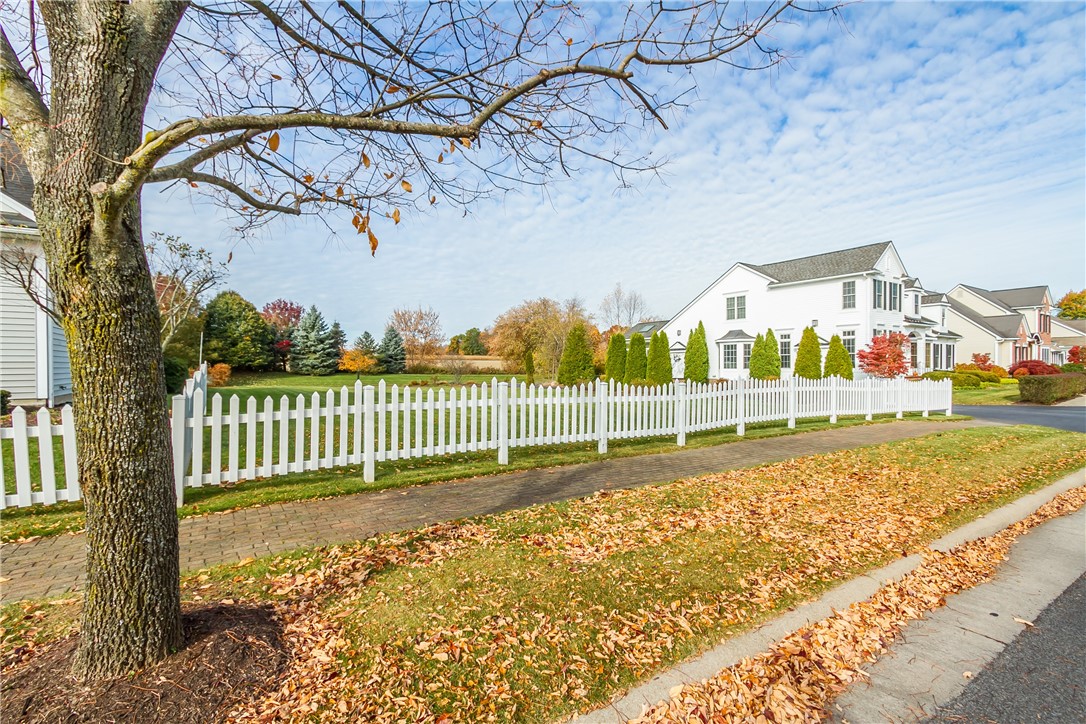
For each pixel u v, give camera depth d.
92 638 2.23
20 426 4.58
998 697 2.55
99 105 2.05
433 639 2.79
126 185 1.95
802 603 3.34
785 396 11.89
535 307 40.50
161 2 2.22
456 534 4.38
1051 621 3.33
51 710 2.04
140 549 2.26
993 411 18.52
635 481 6.42
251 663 2.45
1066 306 61.12
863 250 27.72
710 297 33.16
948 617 3.38
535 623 2.96
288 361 38.41
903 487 6.26
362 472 6.68
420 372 38.88
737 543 4.26
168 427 2.40
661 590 3.41
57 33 2.03
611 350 27.86
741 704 2.43
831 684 2.63
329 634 2.81
